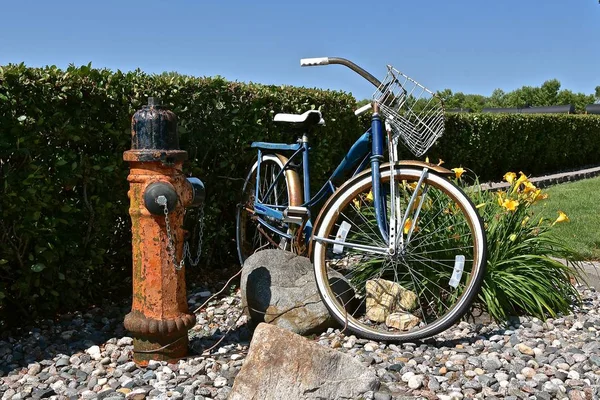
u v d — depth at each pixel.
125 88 3.96
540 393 2.62
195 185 3.18
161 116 2.95
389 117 3.33
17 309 3.70
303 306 3.48
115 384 2.84
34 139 3.46
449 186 3.29
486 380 2.75
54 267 3.65
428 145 3.34
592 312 3.80
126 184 4.07
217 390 2.73
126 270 4.45
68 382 2.90
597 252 5.12
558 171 13.69
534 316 3.67
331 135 5.43
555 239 4.41
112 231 4.12
